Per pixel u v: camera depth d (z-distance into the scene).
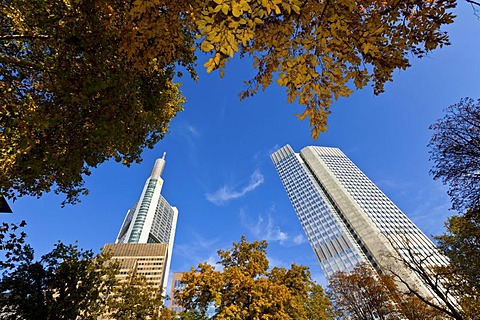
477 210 8.88
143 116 6.85
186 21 3.21
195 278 12.38
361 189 81.94
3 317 11.60
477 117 8.48
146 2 2.96
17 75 6.04
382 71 2.80
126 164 8.82
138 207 127.12
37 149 5.09
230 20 2.04
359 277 21.97
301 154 104.25
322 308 17.98
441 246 14.51
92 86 4.75
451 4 2.51
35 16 4.73
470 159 8.63
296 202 91.94
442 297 11.34
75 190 8.59
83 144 5.91
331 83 2.85
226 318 10.41
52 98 5.23
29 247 12.59
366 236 60.41
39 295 12.30
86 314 13.20
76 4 4.40
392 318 18.75
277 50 2.83
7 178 4.73
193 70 7.91
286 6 2.05
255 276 14.79
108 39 4.77
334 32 2.52
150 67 6.93
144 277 17.69
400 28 2.66
